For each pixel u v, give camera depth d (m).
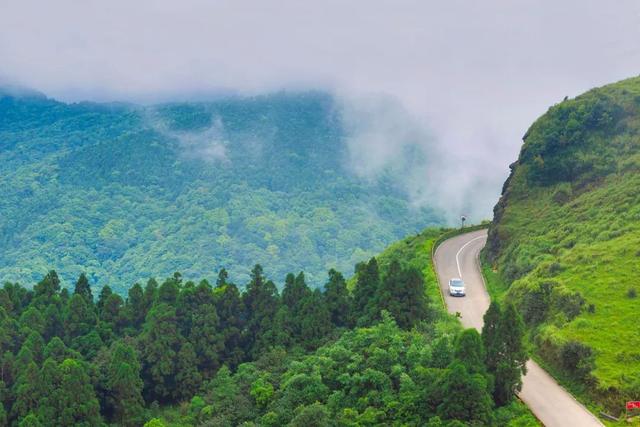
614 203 61.91
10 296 64.38
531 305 50.47
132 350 52.66
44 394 47.38
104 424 48.28
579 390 38.97
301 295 61.16
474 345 36.56
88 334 58.19
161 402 55.75
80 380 47.81
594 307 44.66
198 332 57.34
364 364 43.06
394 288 52.28
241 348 59.59
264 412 46.22
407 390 38.41
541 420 35.50
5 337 54.50
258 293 61.72
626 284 46.34
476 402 34.59
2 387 49.12
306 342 54.69
